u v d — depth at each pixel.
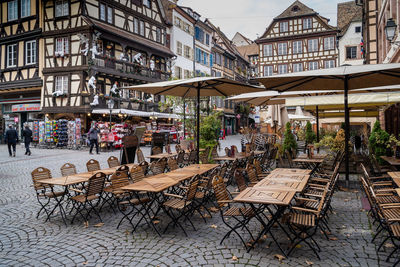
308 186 5.66
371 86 7.24
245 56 54.22
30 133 15.53
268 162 9.33
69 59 21.23
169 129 24.48
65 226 5.11
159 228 4.96
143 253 4.00
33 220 5.43
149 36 27.03
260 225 4.98
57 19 21.48
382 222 4.01
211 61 38.44
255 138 13.84
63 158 14.11
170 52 28.80
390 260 3.67
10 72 23.47
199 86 7.97
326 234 4.39
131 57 25.06
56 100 21.61
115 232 4.79
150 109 26.58
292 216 4.16
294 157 10.37
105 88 22.50
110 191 5.88
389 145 8.05
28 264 3.76
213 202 6.48
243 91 8.45
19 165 11.90
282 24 40.94
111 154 15.98
